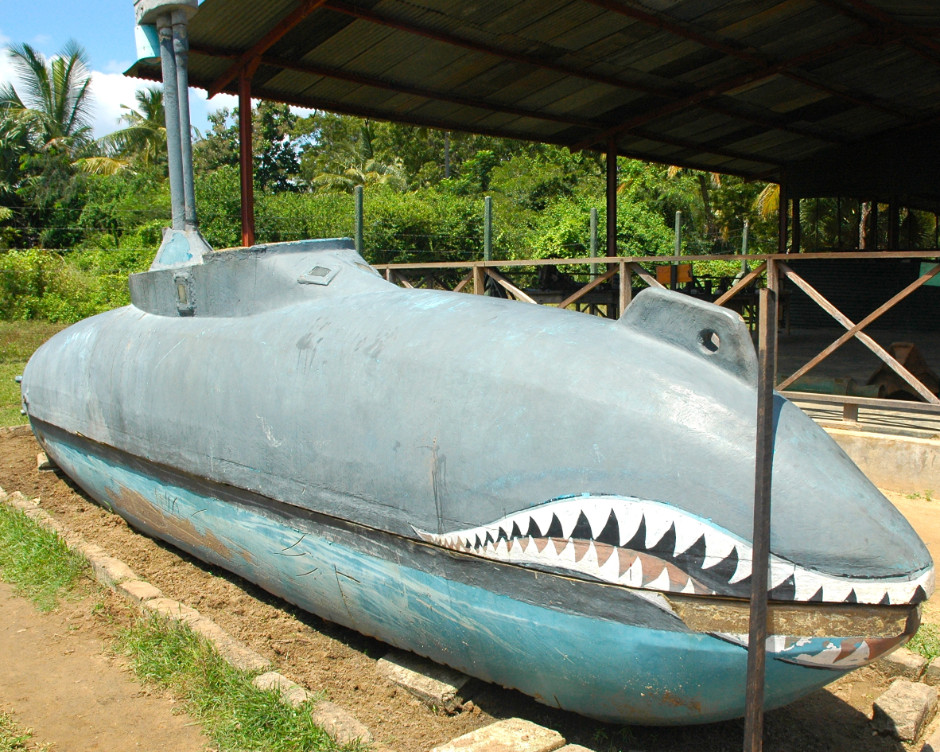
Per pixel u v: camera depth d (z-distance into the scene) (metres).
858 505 2.07
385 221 17.62
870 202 13.66
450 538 2.44
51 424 4.92
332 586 2.93
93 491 4.84
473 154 29.92
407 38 7.32
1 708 2.72
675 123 10.90
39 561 3.90
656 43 7.79
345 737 2.40
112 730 2.57
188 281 3.93
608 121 10.58
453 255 18.22
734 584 2.01
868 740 2.57
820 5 6.95
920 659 2.91
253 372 3.20
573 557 2.18
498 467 2.34
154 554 4.28
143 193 21.70
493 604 2.37
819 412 6.46
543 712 2.67
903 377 5.40
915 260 13.34
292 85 8.48
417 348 2.71
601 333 2.51
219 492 3.35
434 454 2.49
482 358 2.53
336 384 2.85
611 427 2.20
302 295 3.40
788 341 11.77
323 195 20.14
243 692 2.65
